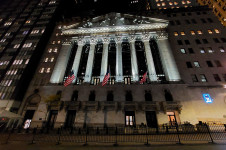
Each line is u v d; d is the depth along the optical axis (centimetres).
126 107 2564
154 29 3716
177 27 3709
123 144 1184
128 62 3541
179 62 3058
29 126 2542
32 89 3138
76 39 3884
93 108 2622
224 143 1101
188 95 2602
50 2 5672
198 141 1198
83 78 3253
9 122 2647
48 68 3484
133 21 3934
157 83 2839
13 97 2914
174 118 2422
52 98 2861
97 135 1598
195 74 2842
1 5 5919
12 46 4084
